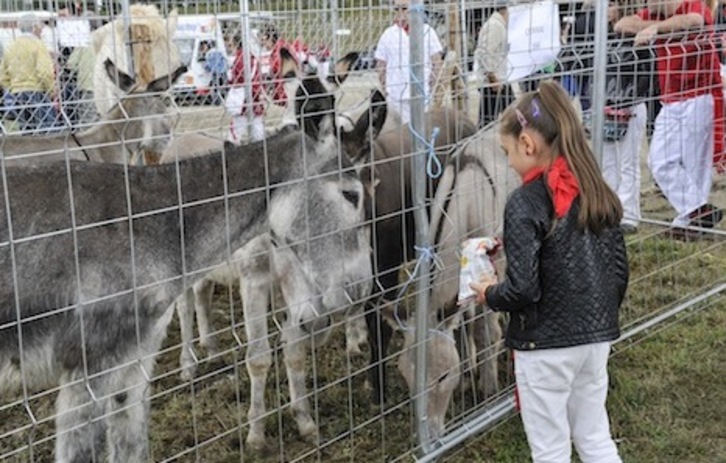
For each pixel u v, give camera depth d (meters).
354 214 3.84
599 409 3.11
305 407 4.24
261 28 5.45
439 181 4.32
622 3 6.18
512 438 4.04
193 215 3.33
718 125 6.71
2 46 6.46
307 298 3.88
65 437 3.07
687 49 6.10
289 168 3.61
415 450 3.71
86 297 3.01
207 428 4.33
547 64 4.15
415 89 3.35
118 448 3.21
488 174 4.30
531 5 4.06
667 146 6.68
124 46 6.53
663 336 5.17
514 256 2.84
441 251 4.02
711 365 4.79
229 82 5.96
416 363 3.60
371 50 4.74
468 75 4.09
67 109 6.09
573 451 3.87
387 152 4.59
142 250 3.15
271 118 3.94
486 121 4.57
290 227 3.69
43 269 2.94
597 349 3.00
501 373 4.80
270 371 4.81
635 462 3.86
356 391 4.69
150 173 3.25
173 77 5.78
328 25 5.04
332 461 3.97
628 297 5.80
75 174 3.06
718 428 4.16
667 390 4.53
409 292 4.25
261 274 4.13
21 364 2.55
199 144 4.39
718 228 7.18
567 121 2.87
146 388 3.06
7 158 2.65
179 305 4.96
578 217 2.87
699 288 5.89
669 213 7.62
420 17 3.27
